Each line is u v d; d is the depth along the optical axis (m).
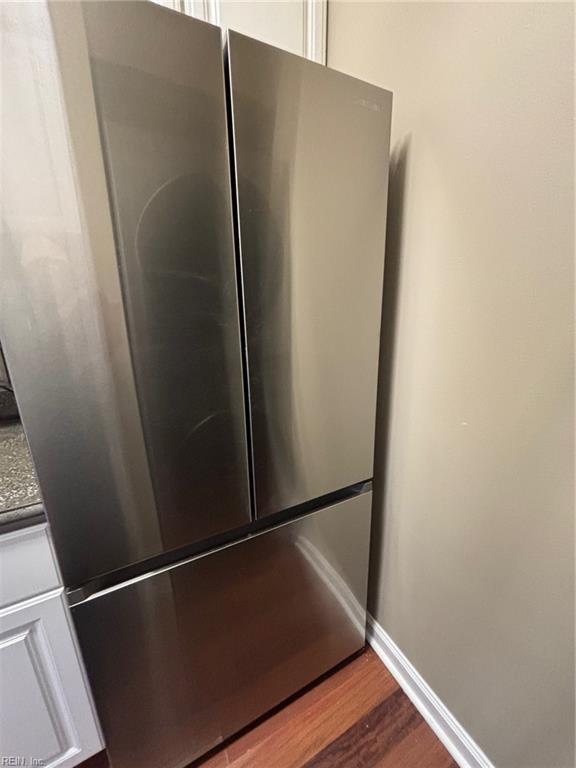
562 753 0.80
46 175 0.54
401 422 1.08
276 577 1.01
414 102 0.86
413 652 1.19
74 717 0.86
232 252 0.72
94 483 0.69
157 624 0.85
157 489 0.76
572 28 0.58
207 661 0.96
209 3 0.90
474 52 0.72
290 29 1.01
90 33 0.52
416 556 1.10
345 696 1.22
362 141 0.82
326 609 1.16
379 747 1.09
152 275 0.65
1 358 0.98
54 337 0.60
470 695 1.00
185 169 0.64
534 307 0.70
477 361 0.83
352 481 1.08
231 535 0.92
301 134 0.74
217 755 1.07
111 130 0.57
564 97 0.60
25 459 0.80
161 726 0.95
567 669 0.75
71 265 0.58
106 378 0.65
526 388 0.74
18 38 0.49
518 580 0.82
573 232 0.62
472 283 0.81
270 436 0.88
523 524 0.79
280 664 1.12
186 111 0.62
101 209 0.59
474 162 0.76
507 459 0.80
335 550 1.12
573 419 0.67
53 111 0.53
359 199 0.86
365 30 0.95
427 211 0.89
